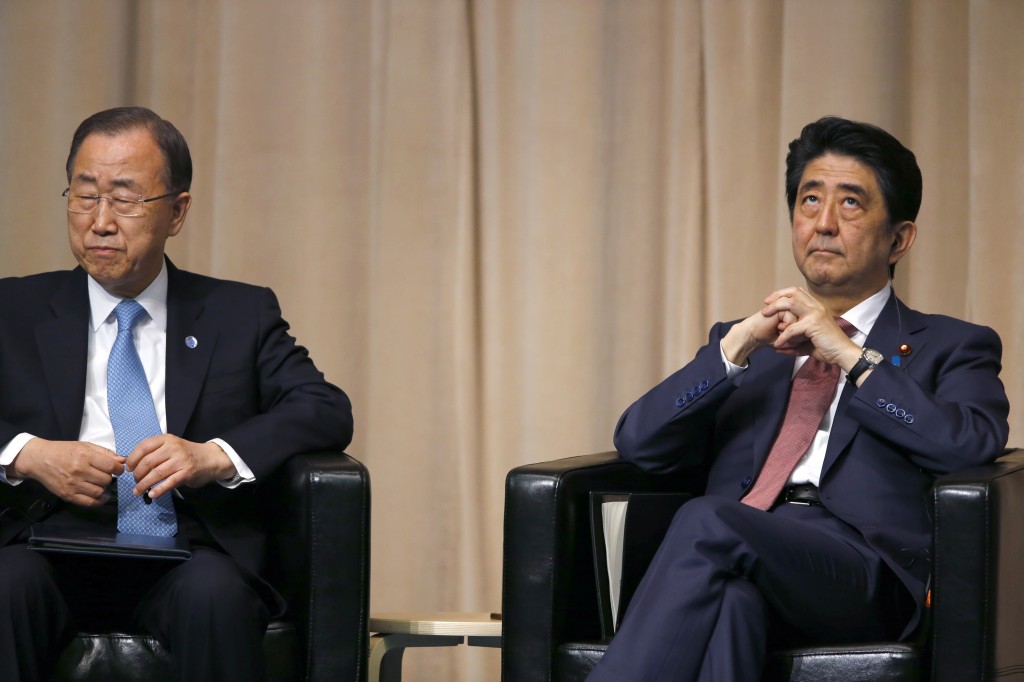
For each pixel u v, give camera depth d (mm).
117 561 8273
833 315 9094
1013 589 7344
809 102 12281
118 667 7578
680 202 12625
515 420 12719
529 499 8047
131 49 12898
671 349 12648
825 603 7727
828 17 12258
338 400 8930
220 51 12938
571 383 12562
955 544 7117
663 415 8695
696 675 7133
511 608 8008
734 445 8930
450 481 12680
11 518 8305
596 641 8047
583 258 12586
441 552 12664
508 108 12828
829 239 8859
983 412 8148
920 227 12219
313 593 7789
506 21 12852
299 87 12891
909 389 8109
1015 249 11977
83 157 8523
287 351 9133
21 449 7906
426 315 12773
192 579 7457
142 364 8742
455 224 12781
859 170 8867
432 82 12844
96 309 8828
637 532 8148
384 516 12711
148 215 8531
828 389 8805
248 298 9266
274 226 12859
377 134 12914
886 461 8375
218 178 12844
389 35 12883
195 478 8008
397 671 10023
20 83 12648
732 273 12438
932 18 12273
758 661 7211
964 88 12227
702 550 7340
